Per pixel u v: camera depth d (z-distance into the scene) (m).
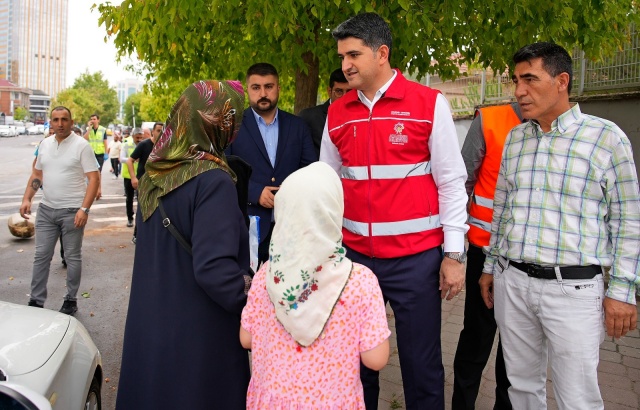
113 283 6.66
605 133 2.30
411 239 2.58
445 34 4.96
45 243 5.19
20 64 169.12
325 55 5.57
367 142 2.60
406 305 2.62
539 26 4.65
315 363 1.77
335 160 2.90
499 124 3.04
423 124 2.53
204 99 2.02
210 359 2.03
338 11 4.73
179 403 2.01
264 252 3.78
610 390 3.81
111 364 4.28
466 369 3.25
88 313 5.52
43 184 5.21
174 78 6.21
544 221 2.40
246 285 2.02
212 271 1.91
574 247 2.33
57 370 2.41
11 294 6.13
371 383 2.78
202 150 2.05
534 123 2.49
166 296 2.04
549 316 2.39
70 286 5.38
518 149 2.54
